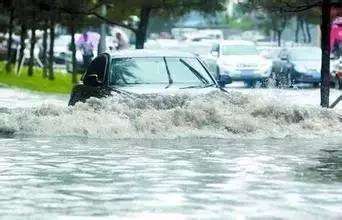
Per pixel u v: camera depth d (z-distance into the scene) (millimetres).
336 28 92562
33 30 79750
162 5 66375
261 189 19719
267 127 32312
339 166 23750
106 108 32688
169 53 36688
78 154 26266
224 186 20109
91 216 16547
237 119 32219
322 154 26656
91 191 19359
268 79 80750
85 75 38438
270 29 142375
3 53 105875
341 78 77688
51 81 77438
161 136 31281
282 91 70875
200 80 35500
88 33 93438
